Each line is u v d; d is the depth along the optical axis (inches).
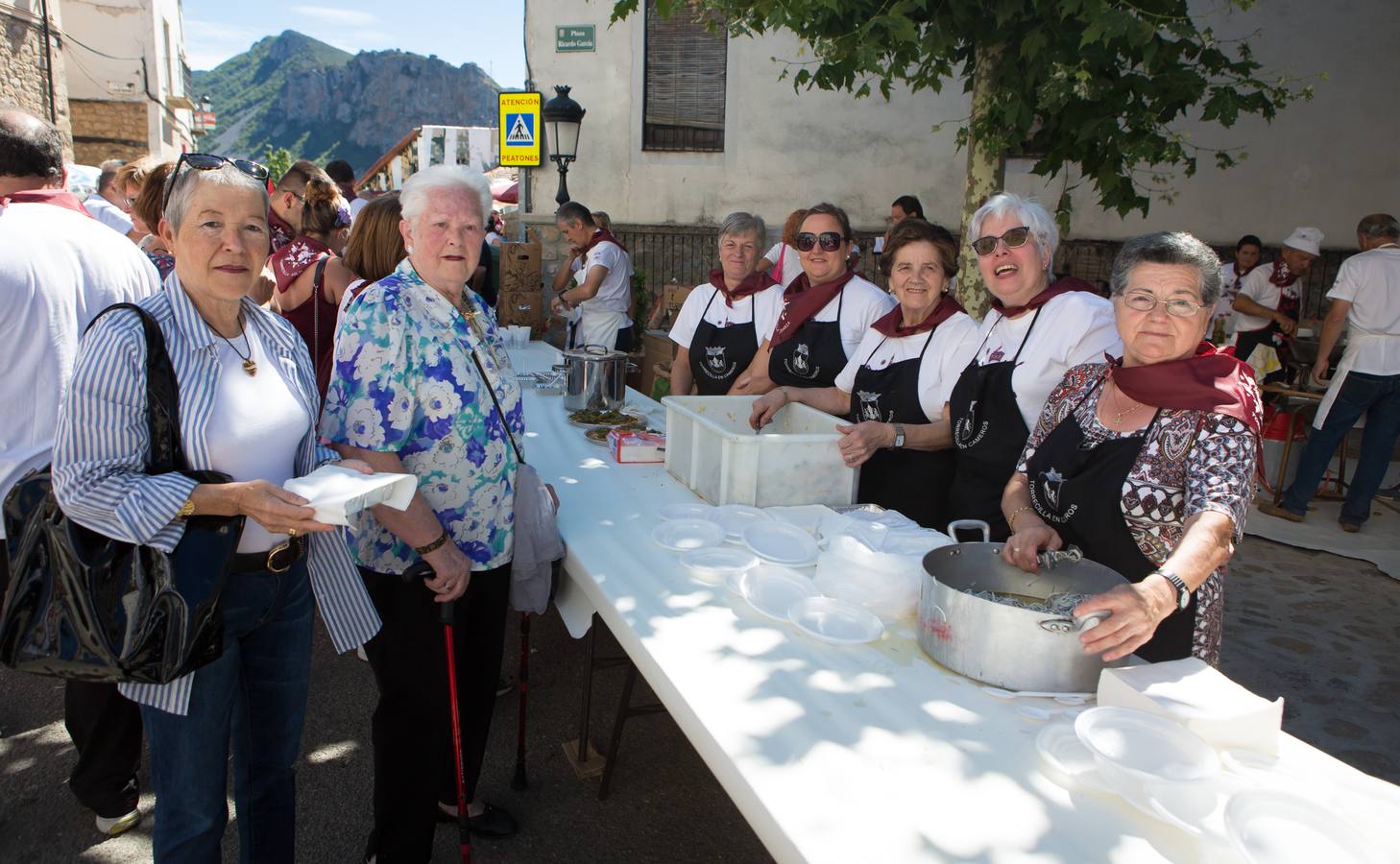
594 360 152.6
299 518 58.4
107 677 60.4
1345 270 202.4
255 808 75.8
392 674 83.0
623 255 266.8
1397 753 118.0
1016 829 46.8
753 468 98.3
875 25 162.4
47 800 105.3
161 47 914.1
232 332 67.8
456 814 98.0
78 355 59.3
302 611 74.9
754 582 77.8
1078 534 76.3
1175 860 44.5
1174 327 69.4
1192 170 195.9
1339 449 269.9
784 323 137.4
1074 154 191.6
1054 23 171.9
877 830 46.4
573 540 91.4
